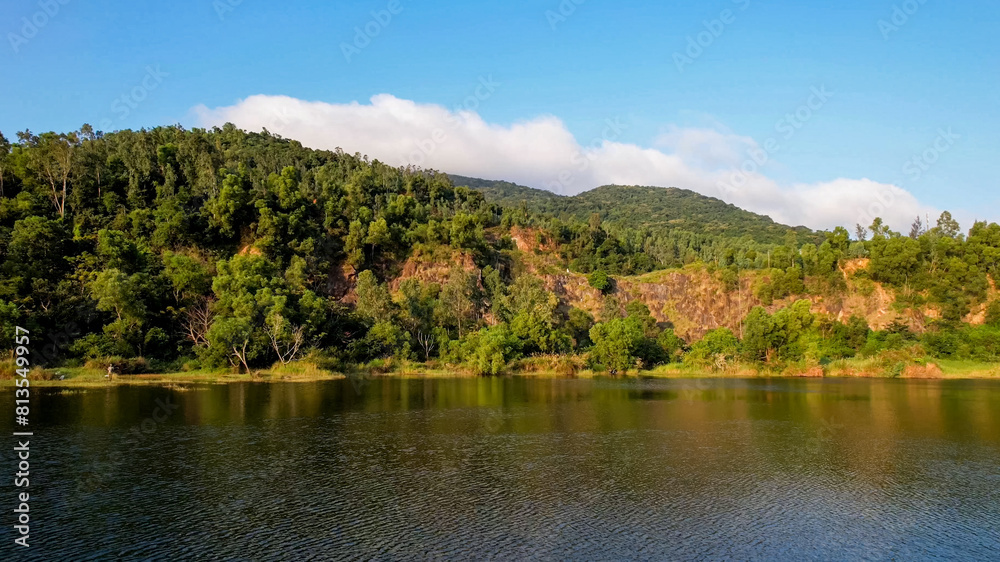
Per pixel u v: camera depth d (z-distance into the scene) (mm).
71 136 136875
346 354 102750
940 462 40594
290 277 114375
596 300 148875
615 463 39344
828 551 25844
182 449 40969
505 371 105562
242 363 91562
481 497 31844
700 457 41250
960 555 25641
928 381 98312
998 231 140375
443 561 23859
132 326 88688
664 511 30281
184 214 120062
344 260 137000
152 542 25094
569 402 67250
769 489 34125
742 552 25562
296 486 33094
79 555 23672
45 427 46562
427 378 96312
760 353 112312
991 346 114688
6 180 119938
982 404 68250
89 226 113875
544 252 173875
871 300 137750
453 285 127438
